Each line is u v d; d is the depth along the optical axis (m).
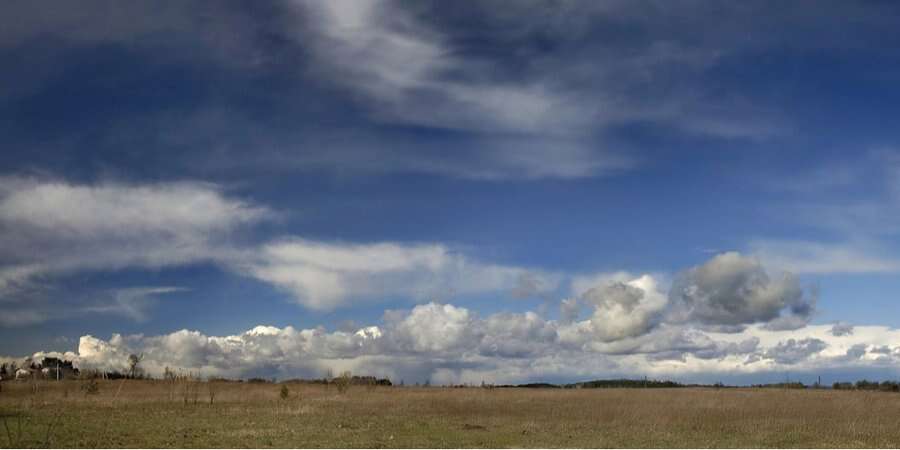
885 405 52.53
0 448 27.31
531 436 32.75
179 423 37.09
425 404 53.38
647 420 40.50
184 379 67.12
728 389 87.94
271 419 39.78
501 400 58.59
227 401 56.91
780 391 79.62
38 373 77.25
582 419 41.31
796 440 31.78
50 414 41.84
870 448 29.47
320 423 37.66
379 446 28.91
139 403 52.22
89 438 30.39
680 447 29.23
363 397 63.69
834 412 45.84
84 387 65.31
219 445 28.73
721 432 34.78
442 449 28.05
